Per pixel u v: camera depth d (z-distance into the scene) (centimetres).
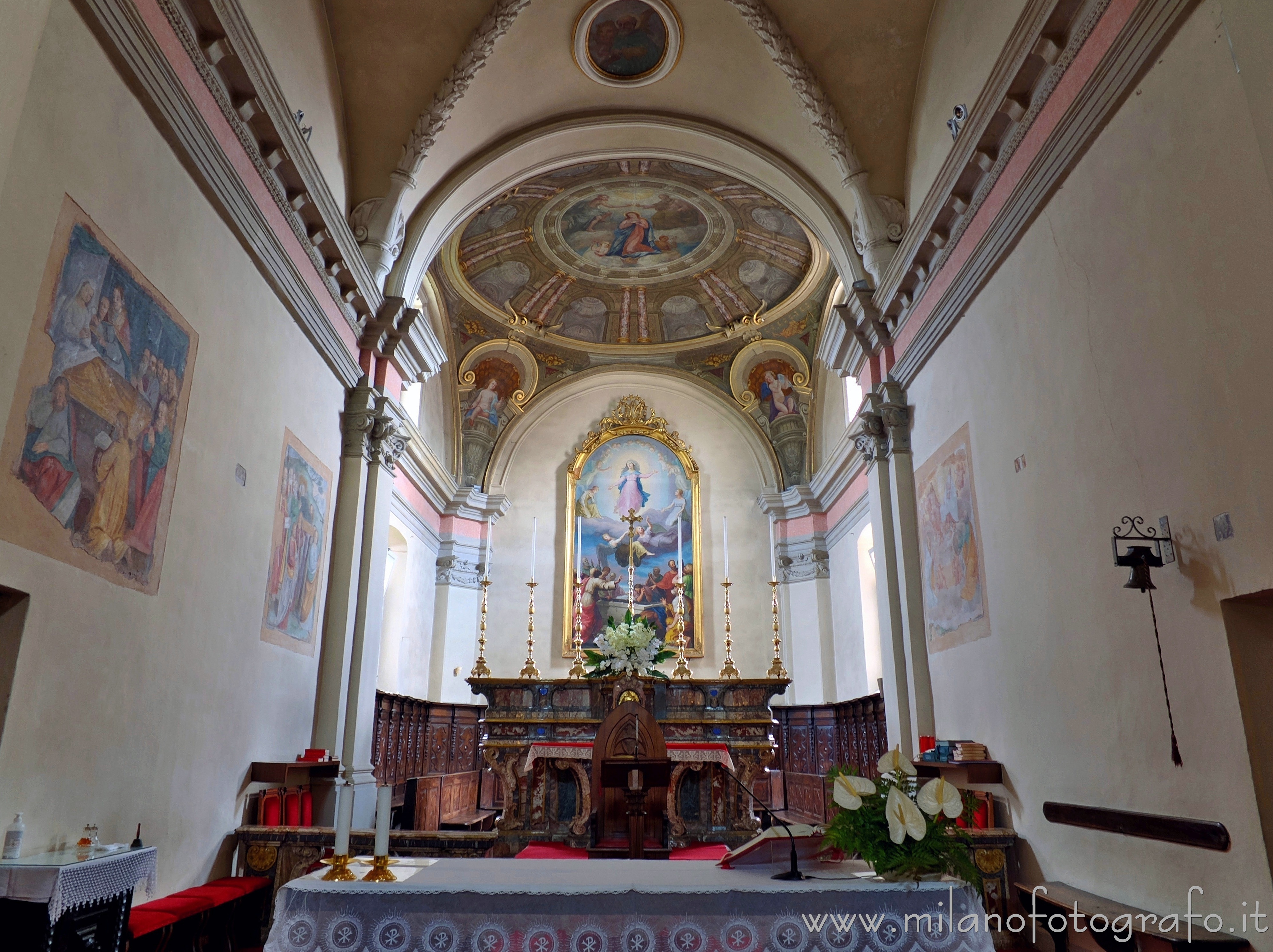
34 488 434
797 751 1503
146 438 541
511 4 877
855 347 1034
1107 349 552
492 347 1625
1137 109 525
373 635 935
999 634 702
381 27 884
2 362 409
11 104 359
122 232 513
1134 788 516
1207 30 464
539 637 1593
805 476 1650
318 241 823
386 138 945
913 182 937
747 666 1578
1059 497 608
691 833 914
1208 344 458
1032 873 634
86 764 479
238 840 666
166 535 567
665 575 1625
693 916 344
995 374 718
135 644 530
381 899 349
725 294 1566
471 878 376
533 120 1068
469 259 1434
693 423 1720
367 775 898
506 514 1666
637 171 1253
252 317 703
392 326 988
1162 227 499
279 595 766
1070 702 590
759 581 1630
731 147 1078
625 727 831
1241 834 430
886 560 931
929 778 759
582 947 340
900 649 900
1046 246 633
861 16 890
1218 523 448
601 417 1727
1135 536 502
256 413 714
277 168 733
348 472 938
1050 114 623
